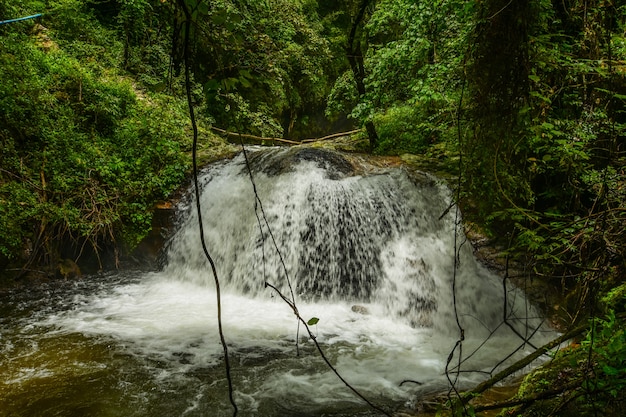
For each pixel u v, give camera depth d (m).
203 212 8.30
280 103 14.00
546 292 5.83
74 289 7.14
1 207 6.55
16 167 6.98
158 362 4.85
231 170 8.70
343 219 7.32
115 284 7.50
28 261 6.95
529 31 2.85
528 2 2.68
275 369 4.73
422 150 8.79
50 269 7.24
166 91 10.52
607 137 4.05
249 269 7.47
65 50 9.71
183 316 6.23
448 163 7.19
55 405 3.98
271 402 4.09
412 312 6.41
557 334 5.43
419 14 6.46
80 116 8.38
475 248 6.14
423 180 7.55
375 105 8.09
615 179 3.42
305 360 4.97
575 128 3.80
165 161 8.79
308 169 7.84
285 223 7.51
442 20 6.15
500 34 2.75
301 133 16.02
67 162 7.59
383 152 8.86
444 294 6.35
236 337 5.57
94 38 10.84
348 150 8.94
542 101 3.41
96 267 7.99
